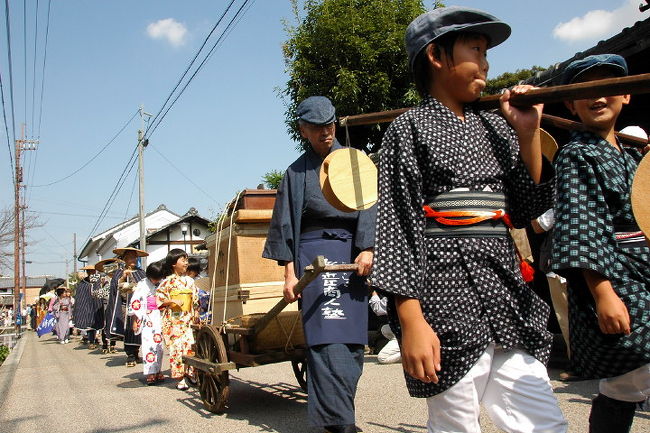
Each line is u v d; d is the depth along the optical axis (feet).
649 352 6.68
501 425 6.25
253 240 16.70
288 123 35.96
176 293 21.30
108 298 39.29
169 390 21.50
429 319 6.11
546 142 9.06
